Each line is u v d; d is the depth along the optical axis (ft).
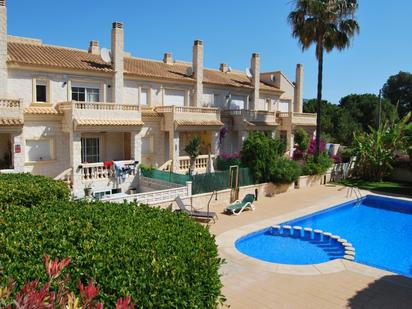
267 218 64.08
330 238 54.54
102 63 87.20
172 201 63.87
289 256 49.08
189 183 67.51
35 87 73.00
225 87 112.16
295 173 87.30
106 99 83.66
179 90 99.71
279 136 128.67
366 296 34.19
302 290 35.29
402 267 47.65
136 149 79.82
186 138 100.32
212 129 95.86
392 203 82.79
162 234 22.35
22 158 65.46
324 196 84.94
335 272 39.83
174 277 16.80
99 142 82.53
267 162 83.41
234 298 33.32
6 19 67.92
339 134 180.86
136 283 16.20
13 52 74.49
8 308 10.77
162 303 15.71
